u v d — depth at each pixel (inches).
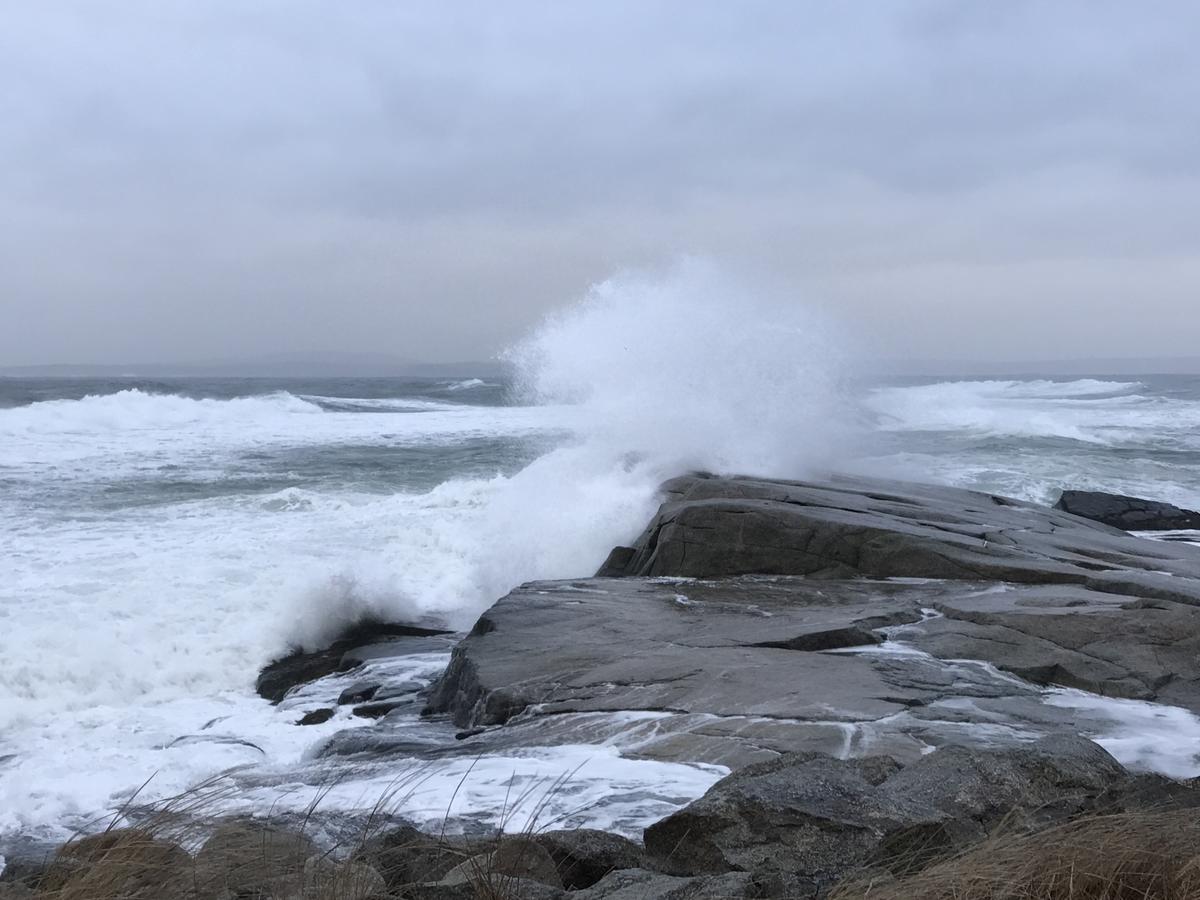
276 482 850.1
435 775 226.4
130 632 424.5
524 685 297.7
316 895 131.7
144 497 757.3
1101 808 156.8
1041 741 185.0
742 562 462.6
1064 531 539.2
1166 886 121.1
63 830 252.1
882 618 352.8
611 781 217.0
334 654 438.3
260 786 232.2
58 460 948.6
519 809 198.8
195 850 148.3
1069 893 118.7
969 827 149.6
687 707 268.2
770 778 159.8
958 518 521.0
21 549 565.6
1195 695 282.5
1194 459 1065.5
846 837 144.7
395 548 587.5
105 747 327.6
